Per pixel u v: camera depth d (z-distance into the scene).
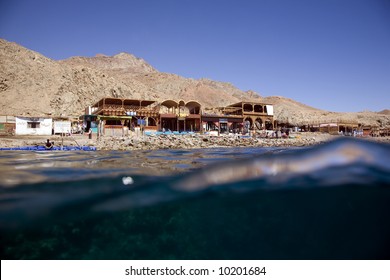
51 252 5.68
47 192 5.75
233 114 47.09
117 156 15.49
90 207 5.32
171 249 6.31
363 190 5.70
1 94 64.81
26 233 5.41
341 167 5.30
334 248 6.20
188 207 6.05
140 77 154.38
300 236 6.36
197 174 5.88
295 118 84.62
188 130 42.31
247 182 5.44
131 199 5.52
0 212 4.78
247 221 6.39
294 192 5.86
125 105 38.75
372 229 6.18
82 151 20.44
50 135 32.50
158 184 5.93
